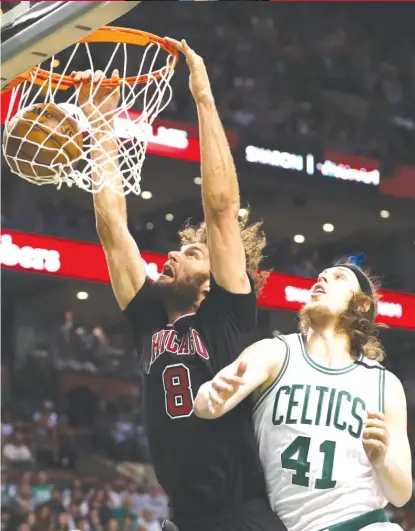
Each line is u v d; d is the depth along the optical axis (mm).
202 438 2615
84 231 13570
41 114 2951
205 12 14547
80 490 11039
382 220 15328
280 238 15375
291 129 14555
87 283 13648
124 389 13070
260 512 2553
